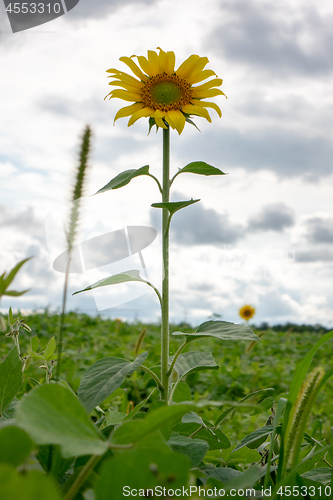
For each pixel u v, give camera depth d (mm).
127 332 8469
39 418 603
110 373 1196
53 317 8422
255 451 1322
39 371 3662
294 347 7758
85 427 649
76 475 793
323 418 3246
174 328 9141
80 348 6043
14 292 612
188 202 1287
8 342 5570
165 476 579
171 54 1631
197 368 1417
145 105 1603
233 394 4559
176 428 1241
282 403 912
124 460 581
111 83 1602
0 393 1062
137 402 3822
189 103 1614
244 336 1249
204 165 1453
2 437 614
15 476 463
